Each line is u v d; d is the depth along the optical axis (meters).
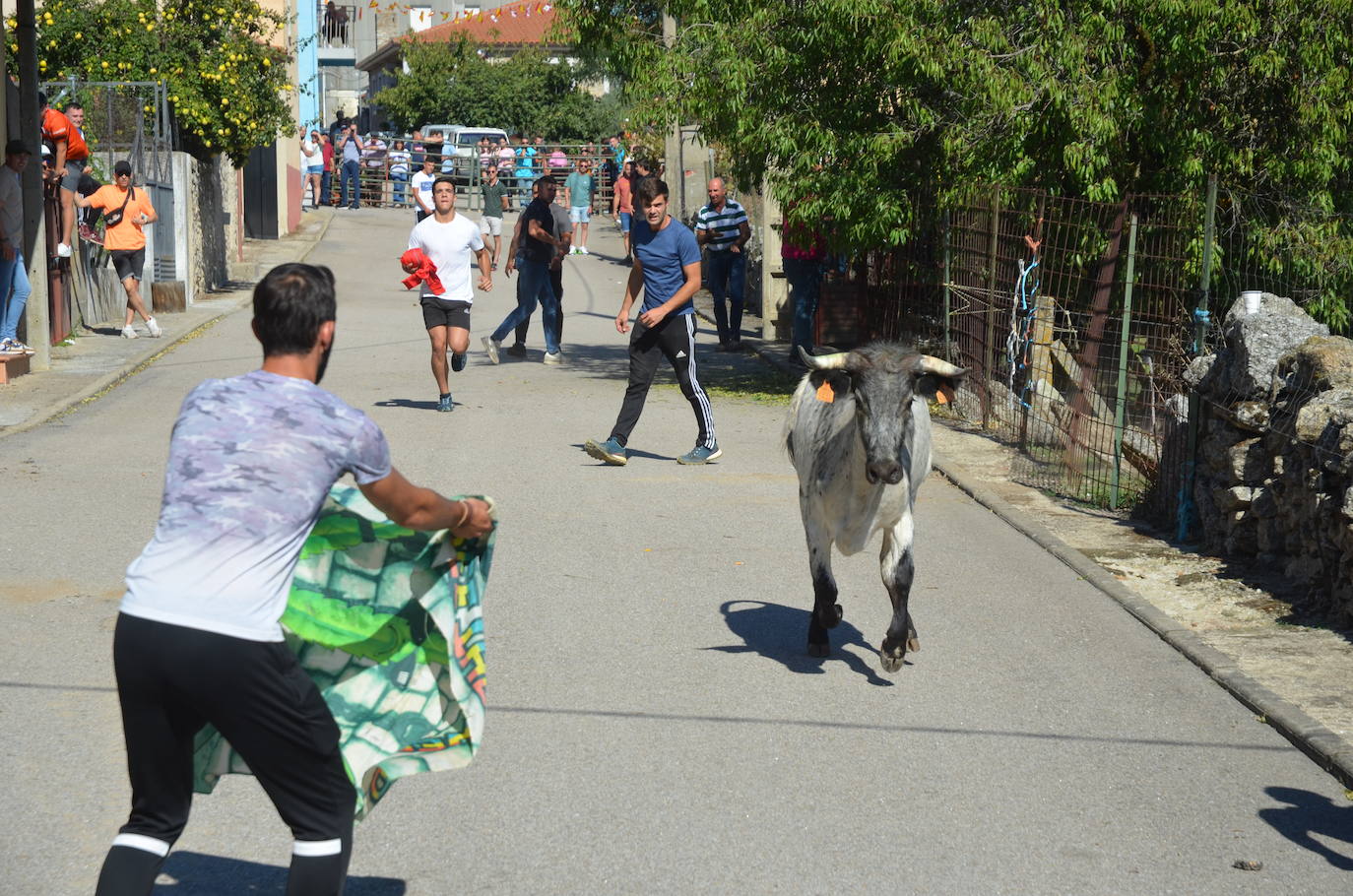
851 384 5.77
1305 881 4.57
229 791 5.10
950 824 4.94
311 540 3.93
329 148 41.62
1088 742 5.73
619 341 19.55
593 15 14.55
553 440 12.02
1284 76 12.41
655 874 4.51
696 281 10.77
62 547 8.12
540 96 50.41
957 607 7.61
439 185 12.80
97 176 20.30
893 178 13.47
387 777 3.94
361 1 63.47
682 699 6.12
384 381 15.16
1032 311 12.20
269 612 3.55
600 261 31.44
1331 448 7.40
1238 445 8.52
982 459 11.59
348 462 3.67
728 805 5.05
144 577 3.54
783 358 17.03
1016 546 8.91
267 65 23.09
